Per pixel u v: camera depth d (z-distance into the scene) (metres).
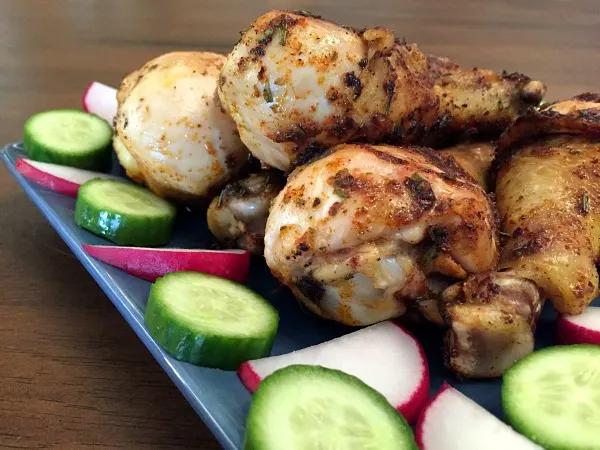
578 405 0.17
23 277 0.25
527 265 0.20
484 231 0.19
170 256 0.22
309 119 0.21
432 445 0.16
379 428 0.15
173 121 0.24
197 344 0.18
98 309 0.24
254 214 0.23
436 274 0.20
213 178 0.25
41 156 0.28
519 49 0.47
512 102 0.26
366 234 0.18
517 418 0.17
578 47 0.48
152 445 0.19
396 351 0.19
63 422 0.19
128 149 0.25
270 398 0.16
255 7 0.57
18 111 0.38
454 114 0.26
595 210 0.21
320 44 0.21
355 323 0.20
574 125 0.23
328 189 0.19
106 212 0.24
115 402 0.20
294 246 0.19
